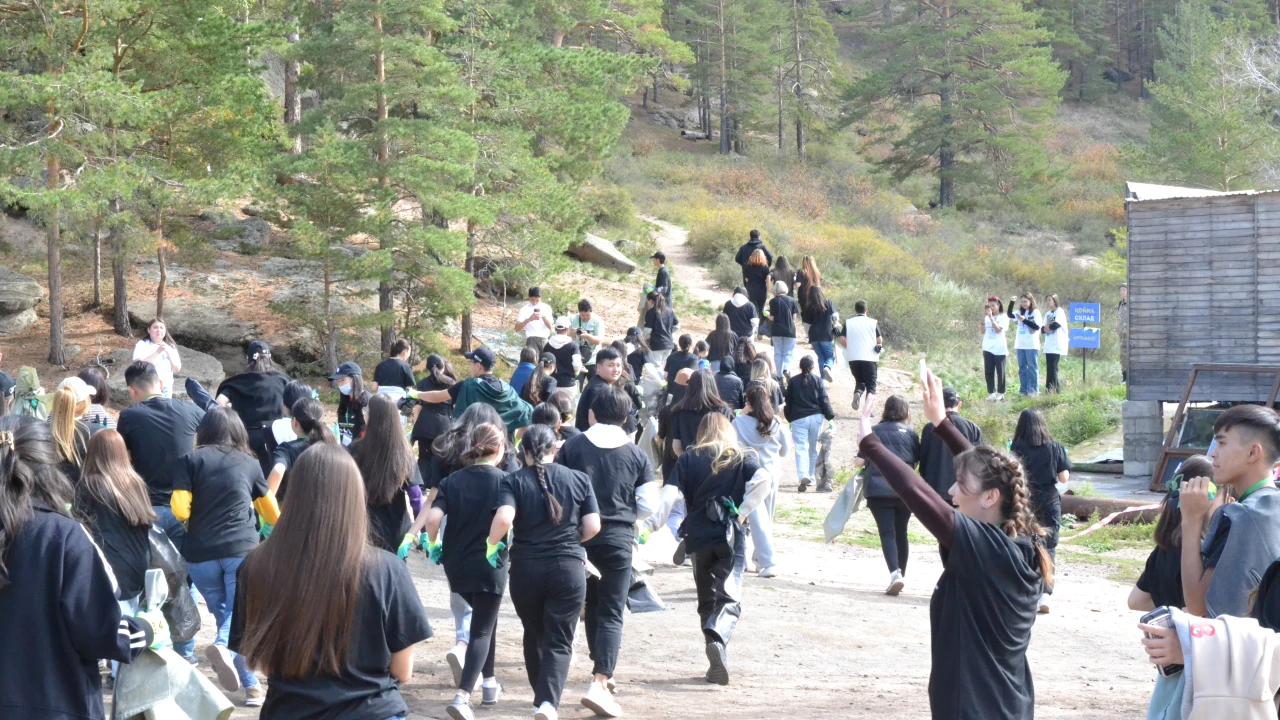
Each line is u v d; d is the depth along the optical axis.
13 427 3.75
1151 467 16.73
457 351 22.34
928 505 3.79
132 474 5.36
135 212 19.45
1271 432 3.96
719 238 34.56
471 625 6.04
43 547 3.46
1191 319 16.64
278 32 20.25
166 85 20.02
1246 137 42.62
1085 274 39.50
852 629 8.73
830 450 15.58
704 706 6.43
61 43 18.50
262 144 20.16
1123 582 11.20
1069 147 65.50
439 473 6.80
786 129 64.38
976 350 28.66
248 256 24.66
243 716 6.12
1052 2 75.75
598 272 29.95
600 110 22.84
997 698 3.81
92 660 3.54
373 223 19.16
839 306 29.55
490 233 22.22
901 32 53.84
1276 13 71.38
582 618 9.03
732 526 7.01
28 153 17.00
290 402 7.65
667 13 64.81
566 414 9.86
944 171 52.53
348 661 3.25
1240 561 3.79
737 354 15.47
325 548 3.21
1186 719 3.07
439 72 19.84
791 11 61.09
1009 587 3.84
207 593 6.33
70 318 21.14
